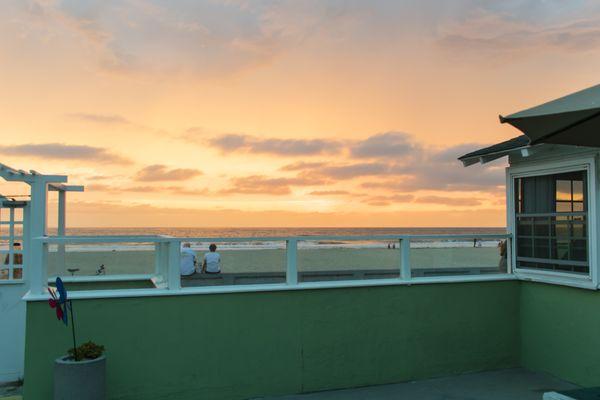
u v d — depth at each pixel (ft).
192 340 20.13
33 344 18.76
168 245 20.86
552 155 22.35
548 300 23.02
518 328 24.68
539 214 23.40
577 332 21.43
